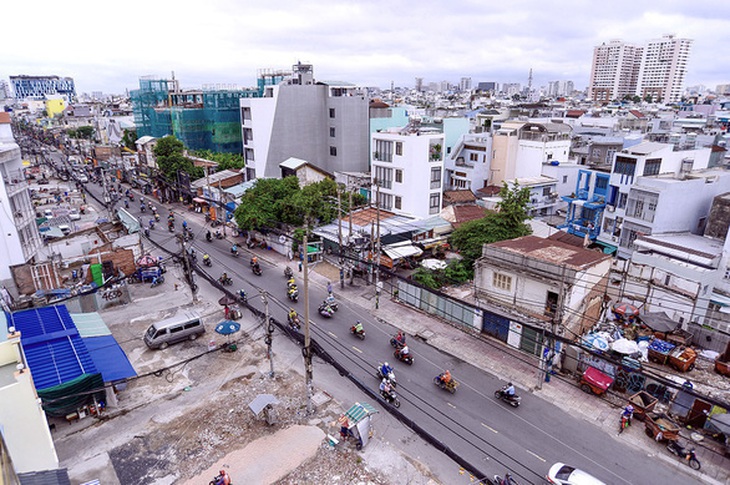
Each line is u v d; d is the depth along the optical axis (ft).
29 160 321.32
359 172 228.02
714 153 189.37
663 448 69.97
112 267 128.26
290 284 123.95
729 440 68.23
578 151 223.92
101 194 241.35
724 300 105.70
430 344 100.17
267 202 158.92
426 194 171.63
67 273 132.36
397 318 112.16
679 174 145.28
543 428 74.02
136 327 107.34
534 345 92.94
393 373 87.56
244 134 228.22
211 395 82.74
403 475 64.64
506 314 97.40
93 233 153.69
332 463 67.00
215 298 123.13
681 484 63.26
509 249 100.48
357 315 113.60
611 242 144.77
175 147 228.22
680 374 87.40
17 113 585.22
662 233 131.75
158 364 92.07
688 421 74.49
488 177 217.15
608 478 64.08
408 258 141.79
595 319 105.60
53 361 77.71
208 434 73.05
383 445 70.54
